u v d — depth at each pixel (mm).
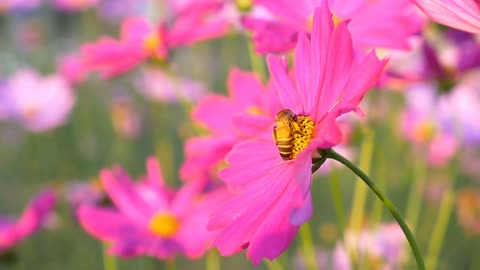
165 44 581
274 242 371
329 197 1102
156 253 570
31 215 676
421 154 861
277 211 377
